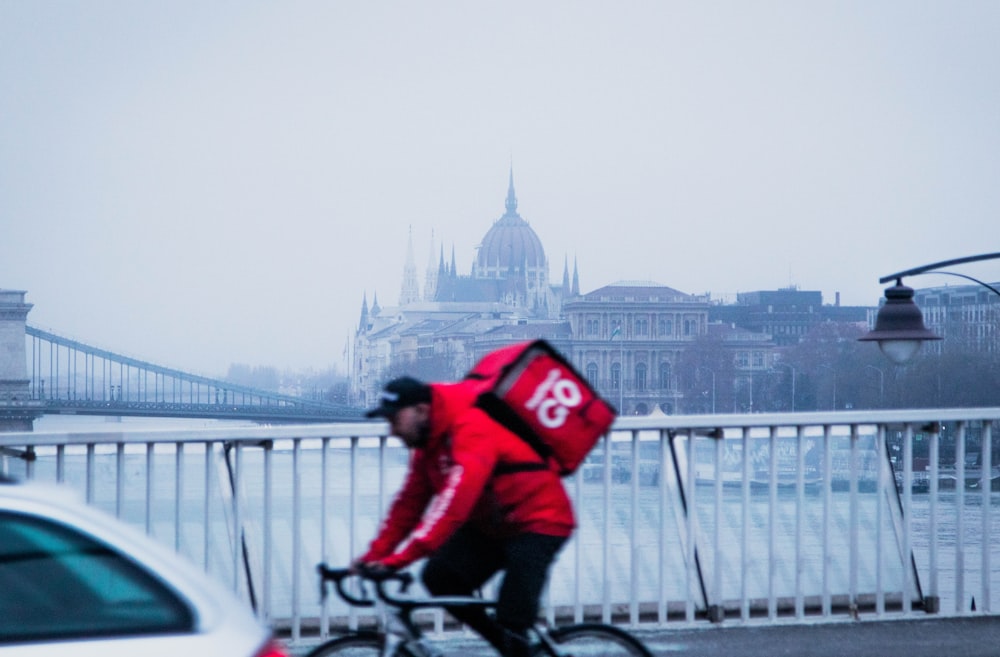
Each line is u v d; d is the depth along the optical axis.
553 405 7.54
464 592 7.79
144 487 10.58
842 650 10.59
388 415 7.46
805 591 11.66
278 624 10.82
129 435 10.43
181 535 10.56
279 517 10.88
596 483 11.47
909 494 11.71
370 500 10.79
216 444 10.64
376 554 7.82
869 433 11.73
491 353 7.91
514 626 7.44
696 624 11.27
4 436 10.25
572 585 11.36
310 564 10.88
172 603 5.22
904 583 11.79
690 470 11.22
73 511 5.25
